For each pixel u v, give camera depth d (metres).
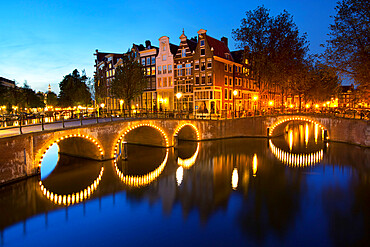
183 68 40.59
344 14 23.67
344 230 11.71
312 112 37.91
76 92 51.44
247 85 47.44
